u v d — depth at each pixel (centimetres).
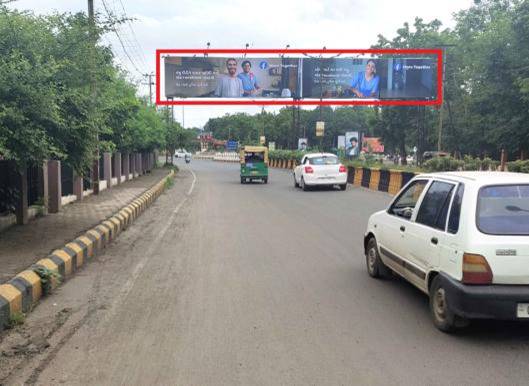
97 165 1966
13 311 587
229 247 1034
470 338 530
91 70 1112
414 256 621
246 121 12006
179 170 5238
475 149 5050
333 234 1183
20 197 1158
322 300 666
